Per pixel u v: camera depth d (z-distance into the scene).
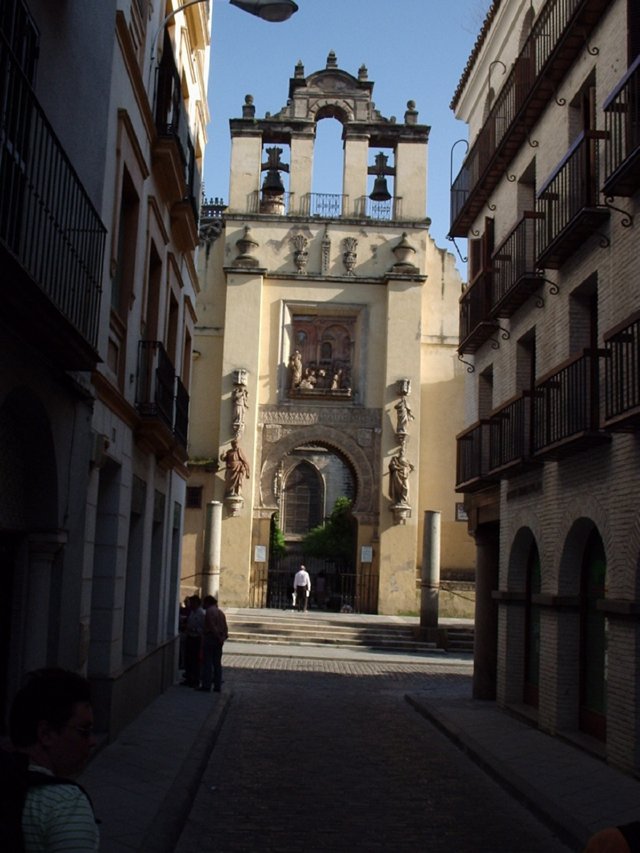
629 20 12.74
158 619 18.39
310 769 12.71
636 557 11.88
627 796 10.66
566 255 14.69
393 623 33.06
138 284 14.68
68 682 3.30
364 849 9.05
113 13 11.92
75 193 10.20
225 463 36.97
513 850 9.12
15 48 8.88
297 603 38.91
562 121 15.69
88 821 3.04
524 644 17.78
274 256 38.56
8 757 3.13
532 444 15.52
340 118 40.16
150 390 15.22
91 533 12.10
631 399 11.49
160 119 16.02
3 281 7.33
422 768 13.01
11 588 10.44
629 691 11.85
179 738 13.68
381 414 37.69
